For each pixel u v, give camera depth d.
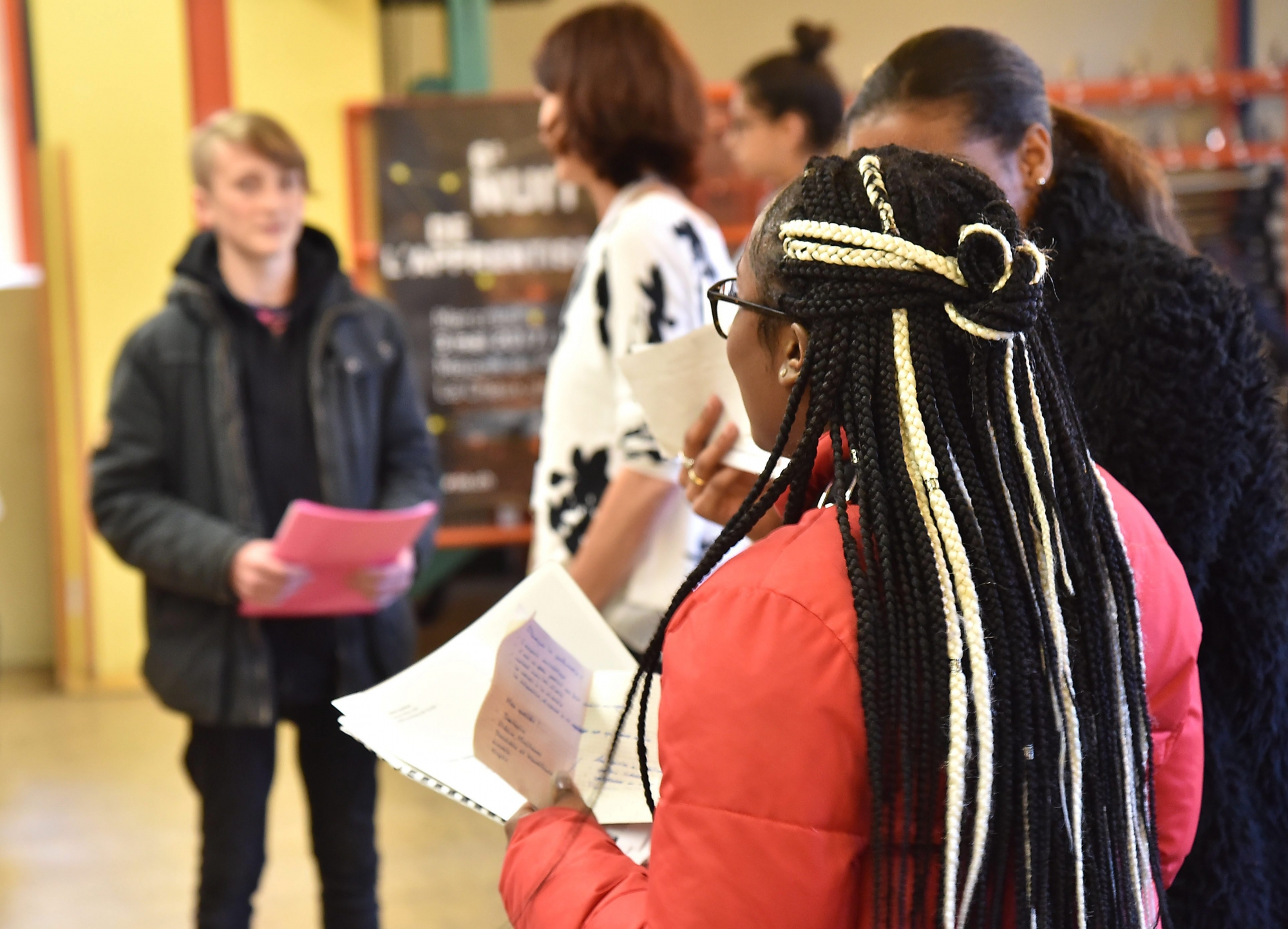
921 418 0.80
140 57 4.60
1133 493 1.09
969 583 0.77
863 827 0.78
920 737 0.76
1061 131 1.35
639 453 1.66
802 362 0.84
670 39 1.86
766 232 0.89
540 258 4.67
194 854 3.29
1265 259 4.69
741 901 0.76
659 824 0.81
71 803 3.67
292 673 2.17
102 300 4.65
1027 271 0.80
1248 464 1.11
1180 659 0.94
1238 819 1.14
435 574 5.00
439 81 5.07
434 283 4.67
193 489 2.17
